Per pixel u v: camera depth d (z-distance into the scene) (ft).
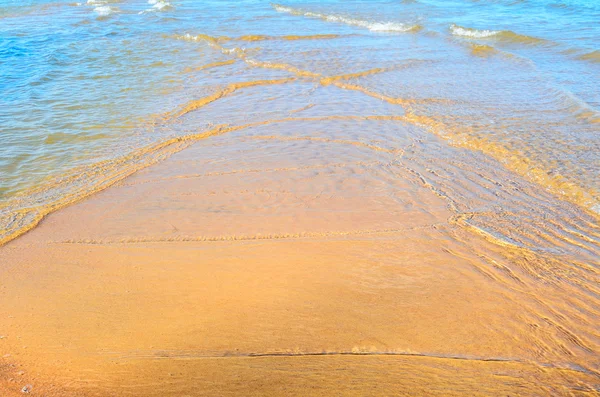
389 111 30.60
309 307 13.67
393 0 79.10
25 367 11.76
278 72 40.24
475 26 54.03
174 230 18.16
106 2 86.74
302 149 25.31
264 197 20.53
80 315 13.61
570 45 42.88
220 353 12.05
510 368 11.45
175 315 13.50
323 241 17.15
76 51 47.09
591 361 11.67
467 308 13.55
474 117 28.43
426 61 42.01
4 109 31.27
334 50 47.14
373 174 22.39
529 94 31.94
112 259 16.42
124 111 31.19
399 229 17.85
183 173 22.94
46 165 23.82
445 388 10.88
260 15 68.85
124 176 22.72
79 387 11.15
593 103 29.17
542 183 20.93
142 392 10.95
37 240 17.75
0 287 15.07
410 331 12.67
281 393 10.80
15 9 77.00
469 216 18.65
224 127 28.60
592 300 13.88
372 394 10.76
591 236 17.16
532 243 16.81
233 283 14.88
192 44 50.72
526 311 13.42
